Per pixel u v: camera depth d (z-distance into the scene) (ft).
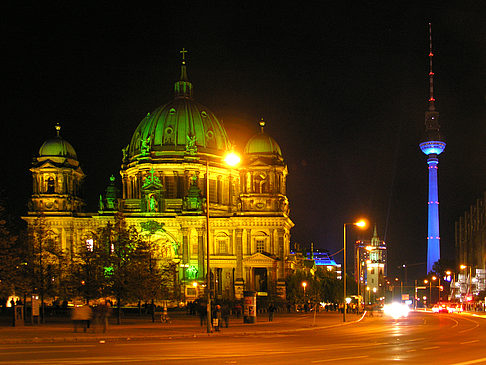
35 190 602.44
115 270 333.62
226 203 650.02
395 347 169.27
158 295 387.75
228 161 231.09
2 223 292.20
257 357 141.59
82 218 593.42
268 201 582.35
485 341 191.42
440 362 130.52
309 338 211.20
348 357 141.28
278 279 568.00
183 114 652.48
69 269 392.06
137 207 616.39
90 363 128.77
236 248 579.48
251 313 315.99
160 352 154.51
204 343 187.01
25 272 357.82
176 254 591.37
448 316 469.16
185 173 627.05
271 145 591.78
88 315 236.22
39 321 307.58
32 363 128.67
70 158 614.34
